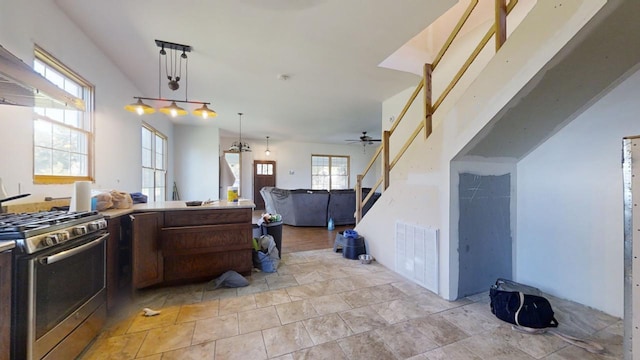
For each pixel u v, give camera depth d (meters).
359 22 2.38
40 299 1.22
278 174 9.79
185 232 2.50
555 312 2.01
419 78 3.72
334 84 3.92
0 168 1.70
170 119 6.21
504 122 1.97
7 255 1.11
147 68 3.31
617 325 1.84
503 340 1.70
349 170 10.93
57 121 2.30
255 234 3.59
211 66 3.27
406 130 4.23
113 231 2.01
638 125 1.82
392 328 1.85
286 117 6.05
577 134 2.15
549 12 1.54
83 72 2.54
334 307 2.15
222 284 2.54
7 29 1.68
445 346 1.65
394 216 3.02
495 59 1.88
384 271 3.01
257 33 2.54
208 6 2.13
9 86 1.38
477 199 2.39
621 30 1.40
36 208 1.92
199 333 1.78
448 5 2.17
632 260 1.06
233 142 9.12
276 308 2.13
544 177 2.39
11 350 1.12
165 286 2.52
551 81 1.70
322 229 5.66
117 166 3.30
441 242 2.35
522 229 2.56
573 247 2.19
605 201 2.00
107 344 1.65
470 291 2.37
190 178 6.84
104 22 2.35
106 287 1.83
